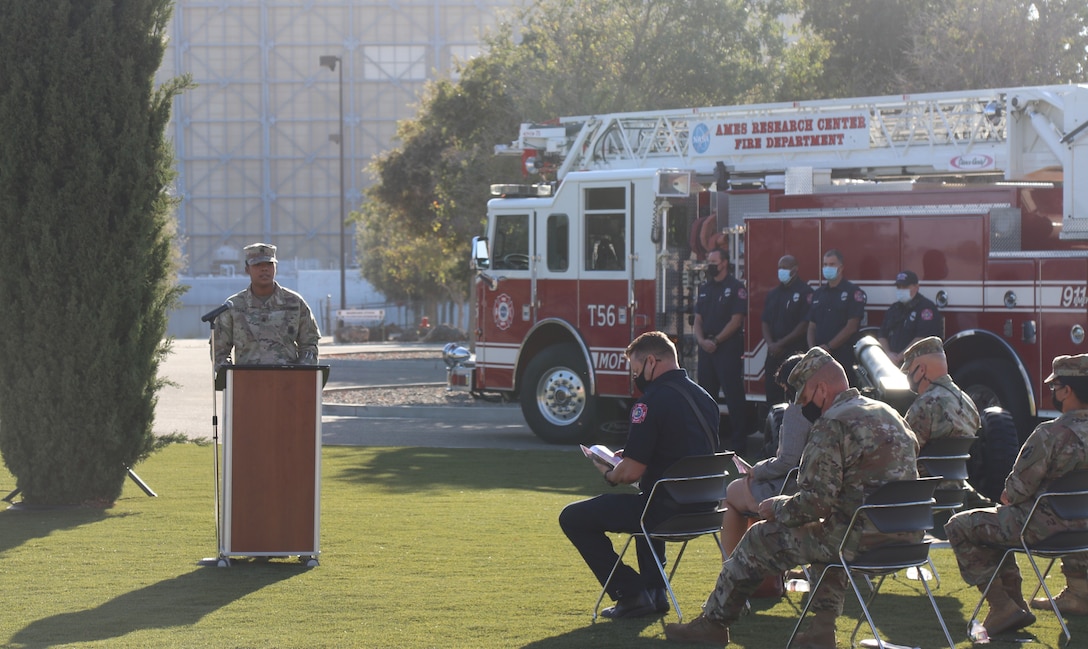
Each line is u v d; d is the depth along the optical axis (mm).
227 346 9672
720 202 16922
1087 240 14883
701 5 33750
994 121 17312
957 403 7934
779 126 19266
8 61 11445
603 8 33562
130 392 11898
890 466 6242
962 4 31703
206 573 8625
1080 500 6973
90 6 11609
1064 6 30875
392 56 119688
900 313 14336
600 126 21062
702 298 16234
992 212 14336
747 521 7973
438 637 6879
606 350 17688
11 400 11742
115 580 8375
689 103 33938
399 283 78750
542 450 17062
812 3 38906
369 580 8383
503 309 18906
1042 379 13883
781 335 15430
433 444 18000
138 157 11773
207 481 13688
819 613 6664
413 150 42094
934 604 6598
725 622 6844
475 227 37500
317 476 8938
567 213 18125
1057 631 7215
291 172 120375
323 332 92062
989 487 12023
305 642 6730
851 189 16250
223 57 119438
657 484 7164
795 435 7691
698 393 7422
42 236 11523
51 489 11750
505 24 37875
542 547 9578
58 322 11641
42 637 6836
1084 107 15484
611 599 7633
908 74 35719
